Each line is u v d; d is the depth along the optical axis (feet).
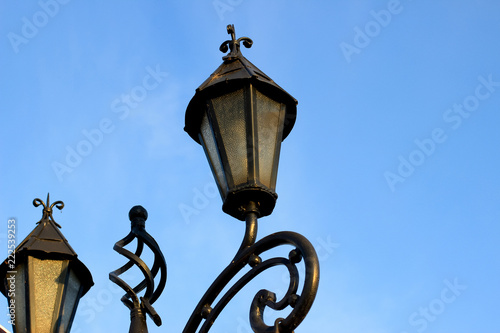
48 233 18.25
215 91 14.56
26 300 16.67
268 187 13.76
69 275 17.46
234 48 15.94
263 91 14.65
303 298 11.44
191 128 15.37
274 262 12.39
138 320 15.16
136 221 16.44
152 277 15.66
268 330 11.48
